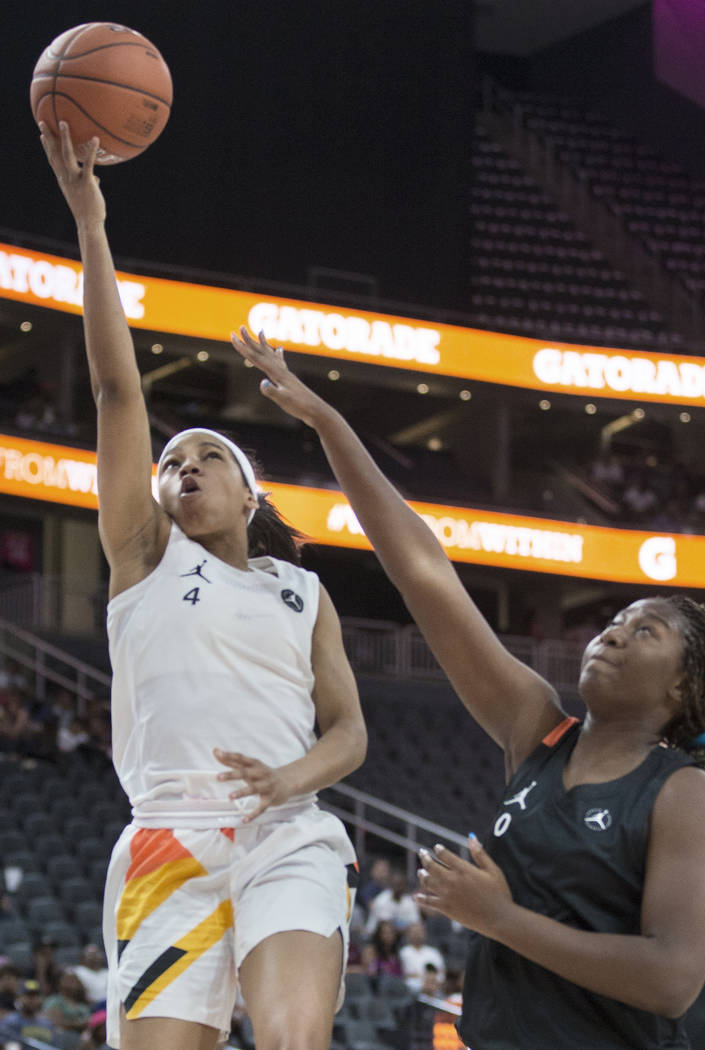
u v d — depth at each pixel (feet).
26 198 82.23
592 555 85.25
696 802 9.09
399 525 10.80
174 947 9.89
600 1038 9.07
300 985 9.37
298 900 9.78
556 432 100.48
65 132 11.07
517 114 111.24
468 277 95.20
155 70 11.60
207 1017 9.87
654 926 8.79
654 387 87.81
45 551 84.53
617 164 110.63
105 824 51.78
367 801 56.70
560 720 10.34
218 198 88.22
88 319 10.51
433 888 8.91
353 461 10.97
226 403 93.25
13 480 71.31
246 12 90.17
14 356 85.40
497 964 9.48
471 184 96.27
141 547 10.72
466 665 10.51
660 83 101.14
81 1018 33.96
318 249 90.99
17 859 46.37
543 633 93.30
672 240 107.34
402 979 40.55
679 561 85.97
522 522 84.48
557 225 106.32
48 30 84.17
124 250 85.51
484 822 64.28
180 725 10.18
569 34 112.47
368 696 76.28
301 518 78.69
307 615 10.66
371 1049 35.27
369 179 92.79
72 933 41.32
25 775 54.44
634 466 97.81
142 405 10.59
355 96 92.99
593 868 9.13
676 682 9.62
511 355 86.38
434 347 84.58
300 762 9.94
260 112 90.07
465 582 94.53
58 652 67.21
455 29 96.48
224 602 10.38
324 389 93.35
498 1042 9.28
